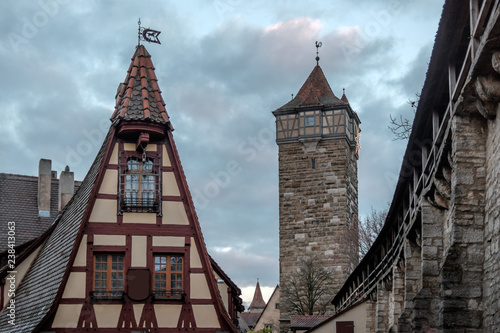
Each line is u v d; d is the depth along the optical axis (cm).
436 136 1527
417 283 2052
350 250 4744
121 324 2383
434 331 1691
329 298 4659
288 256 4797
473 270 1313
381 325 2739
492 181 1269
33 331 2295
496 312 1227
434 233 1714
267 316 6856
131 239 2450
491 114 1256
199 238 2477
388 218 2438
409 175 1970
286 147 4906
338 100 4919
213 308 2444
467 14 1227
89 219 2438
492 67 1173
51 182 3372
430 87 1482
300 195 4847
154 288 2442
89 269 2398
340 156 4825
